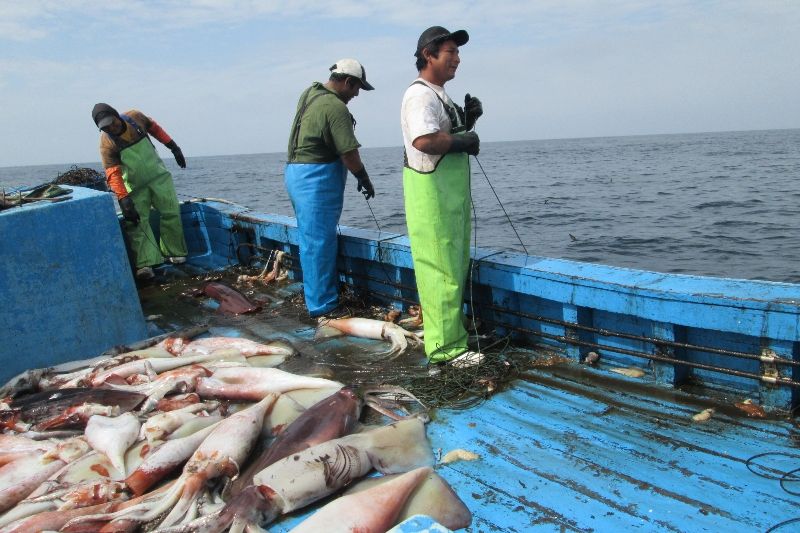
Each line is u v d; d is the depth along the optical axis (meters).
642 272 4.57
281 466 3.30
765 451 3.39
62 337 5.48
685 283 4.18
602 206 25.41
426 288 4.72
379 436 3.58
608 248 16.27
